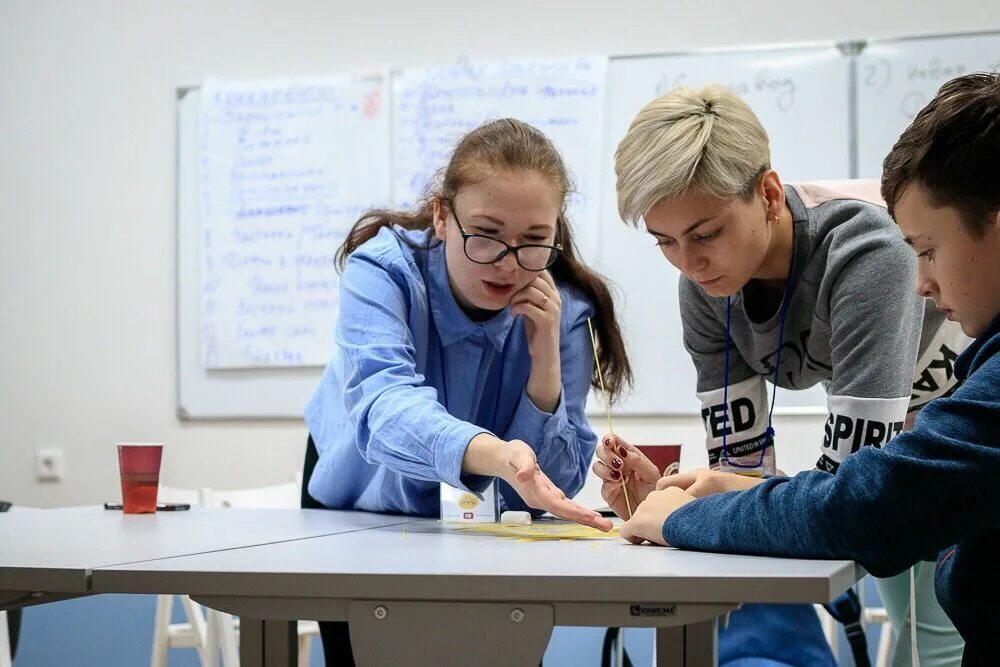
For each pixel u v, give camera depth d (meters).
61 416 4.00
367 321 1.58
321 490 1.89
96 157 4.03
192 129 3.95
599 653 3.49
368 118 3.83
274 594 1.00
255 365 3.86
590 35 3.72
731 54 3.62
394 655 0.99
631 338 3.63
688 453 3.58
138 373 3.96
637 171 1.40
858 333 1.39
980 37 3.46
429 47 3.82
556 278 1.81
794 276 1.53
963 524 0.98
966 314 1.09
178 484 3.89
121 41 4.03
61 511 1.90
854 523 1.00
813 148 3.56
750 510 1.10
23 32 4.10
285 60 3.91
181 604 3.69
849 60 3.54
